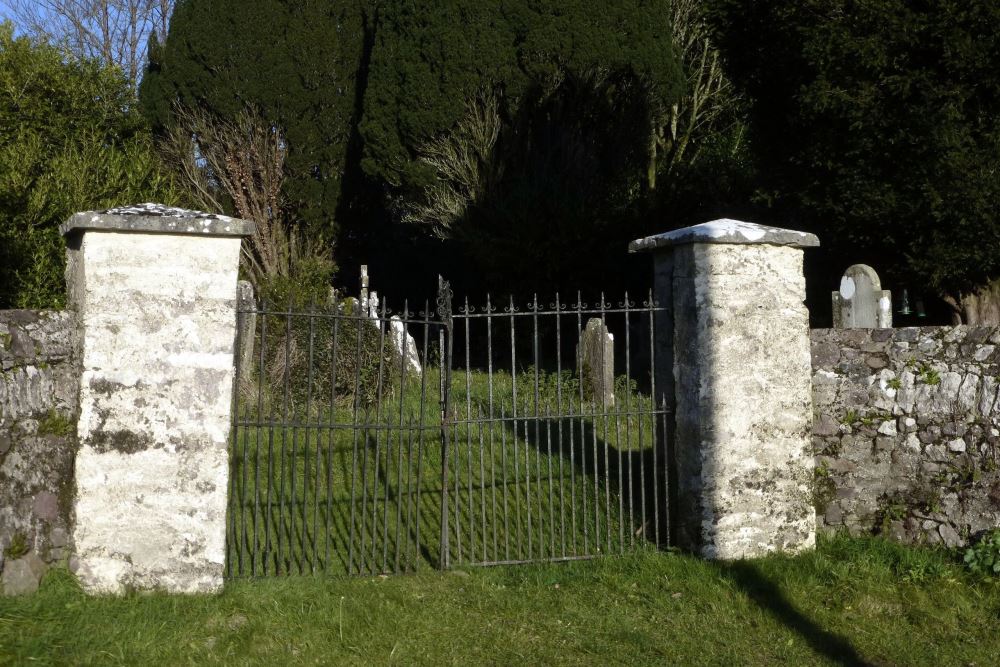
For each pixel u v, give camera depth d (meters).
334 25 20.52
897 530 5.86
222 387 4.98
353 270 22.77
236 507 6.76
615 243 16.66
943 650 4.60
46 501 4.65
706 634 4.77
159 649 4.21
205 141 20.36
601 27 17.16
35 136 11.94
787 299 5.94
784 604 5.11
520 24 17.17
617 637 4.70
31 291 9.96
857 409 6.04
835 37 9.41
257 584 5.06
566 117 17.61
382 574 5.57
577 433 8.79
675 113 20.02
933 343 5.91
